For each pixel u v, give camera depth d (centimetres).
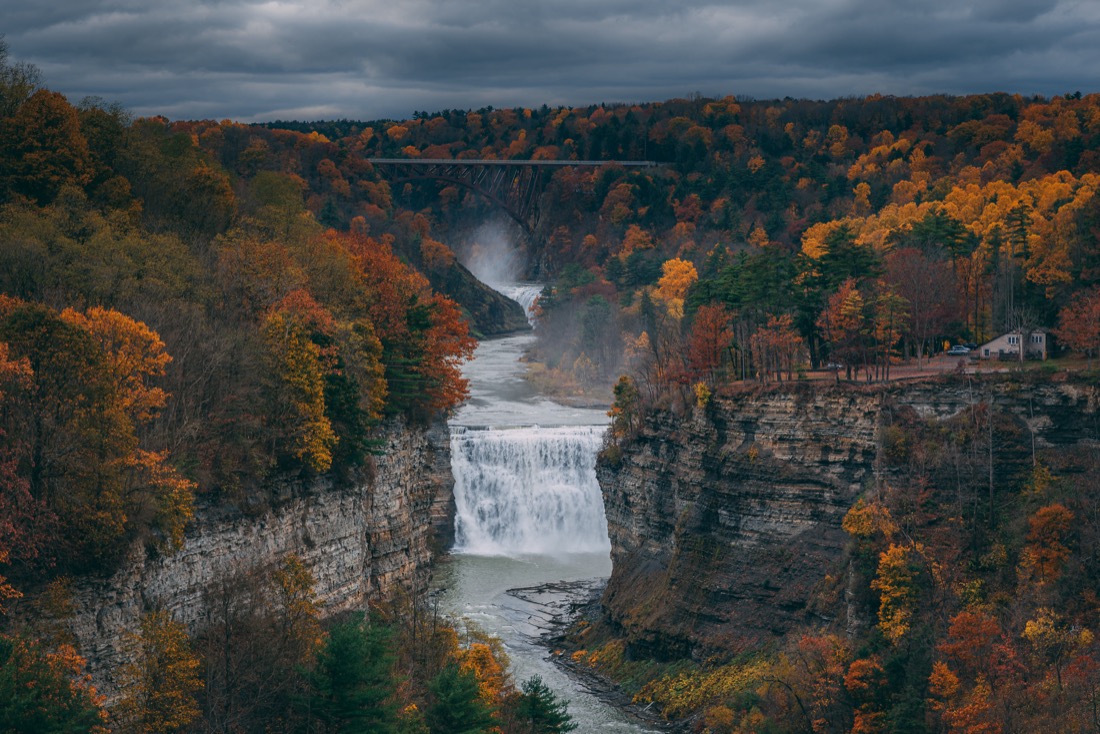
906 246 19538
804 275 16562
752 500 14125
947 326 16450
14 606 8731
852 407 13750
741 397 14425
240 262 13712
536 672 13925
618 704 13262
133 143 16638
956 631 11550
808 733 11588
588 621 15325
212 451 10881
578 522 19625
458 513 19238
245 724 9225
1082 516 12812
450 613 14738
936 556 12850
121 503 9412
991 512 13175
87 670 9044
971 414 13562
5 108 15712
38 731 7481
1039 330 15212
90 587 9162
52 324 9331
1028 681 11075
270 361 11838
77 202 13950
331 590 12138
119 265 12412
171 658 9188
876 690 11419
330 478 12281
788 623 13412
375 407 13612
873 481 13500
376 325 15088
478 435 19675
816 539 13662
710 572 14188
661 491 15350
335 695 9138
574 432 19888
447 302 16262
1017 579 12675
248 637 9962
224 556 10619
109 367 9625
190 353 11275
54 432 9262
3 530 8644
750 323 15975
